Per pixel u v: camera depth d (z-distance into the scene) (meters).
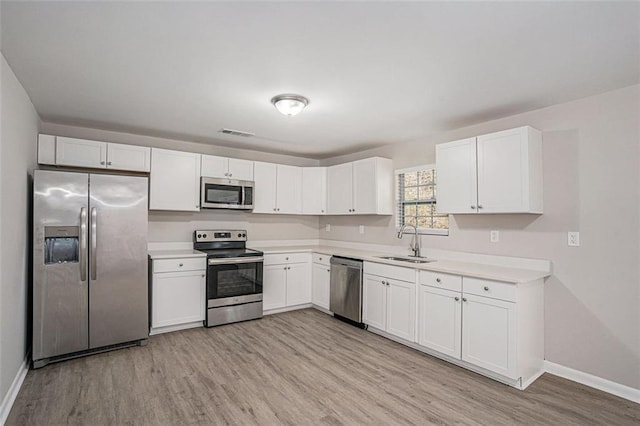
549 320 2.88
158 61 2.18
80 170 3.73
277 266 4.52
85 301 3.03
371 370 2.87
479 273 2.76
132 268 3.27
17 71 2.32
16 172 2.46
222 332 3.77
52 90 2.68
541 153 2.96
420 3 1.56
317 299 4.66
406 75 2.35
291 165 5.38
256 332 3.78
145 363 2.94
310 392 2.49
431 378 2.73
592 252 2.67
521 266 3.06
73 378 2.65
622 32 1.79
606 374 2.58
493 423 2.14
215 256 3.96
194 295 3.88
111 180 3.18
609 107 2.60
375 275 3.73
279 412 2.23
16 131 2.44
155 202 3.92
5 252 2.21
